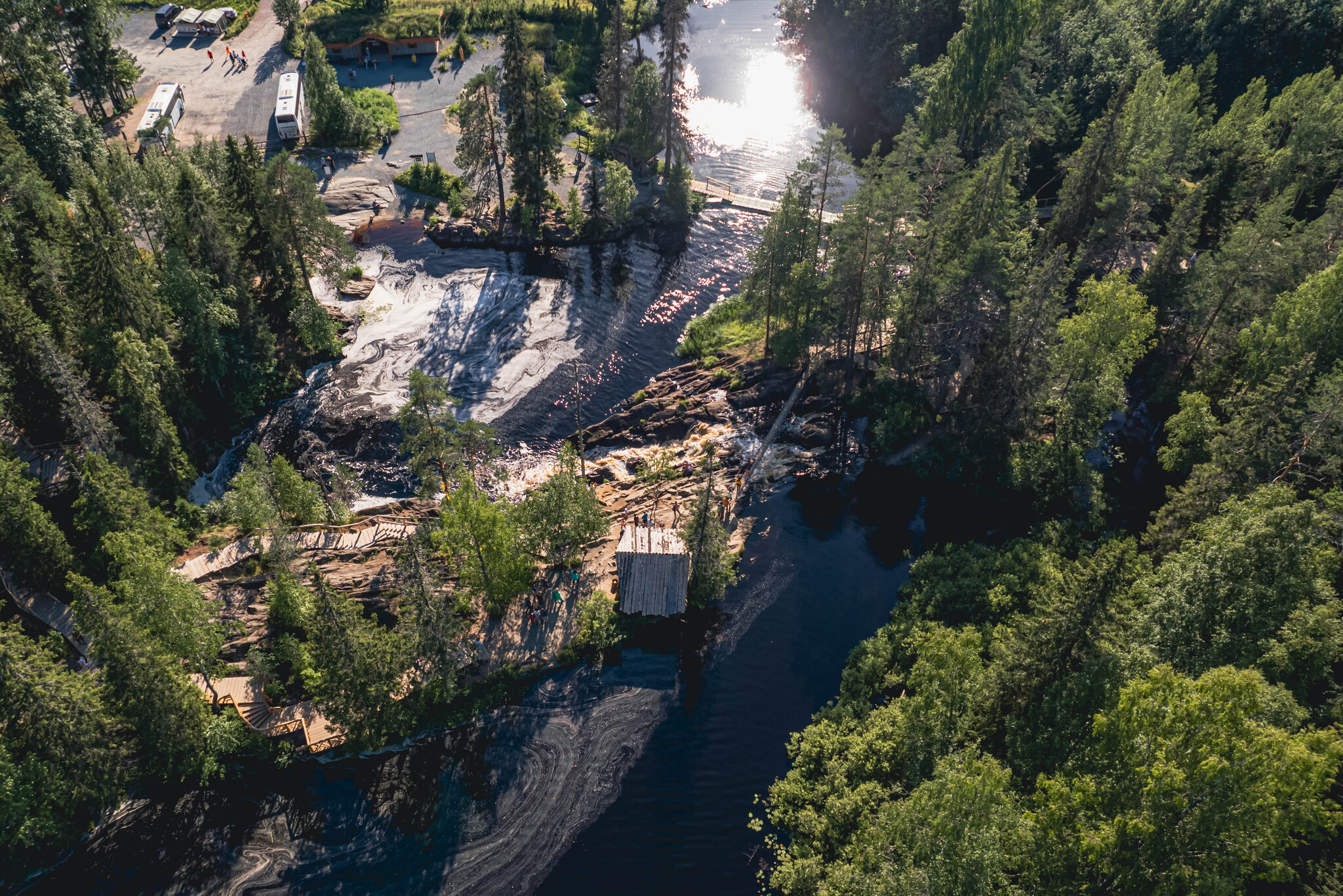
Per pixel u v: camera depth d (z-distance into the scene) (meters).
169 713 44.34
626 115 101.31
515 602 57.06
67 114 83.19
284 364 75.44
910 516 66.00
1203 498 49.62
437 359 78.44
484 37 124.00
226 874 44.66
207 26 116.88
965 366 74.88
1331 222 66.81
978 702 44.22
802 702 53.81
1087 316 63.28
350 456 69.31
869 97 121.56
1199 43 104.38
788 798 47.19
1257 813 30.47
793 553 63.16
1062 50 101.19
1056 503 65.12
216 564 56.25
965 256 63.69
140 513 53.16
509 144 90.19
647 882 45.12
